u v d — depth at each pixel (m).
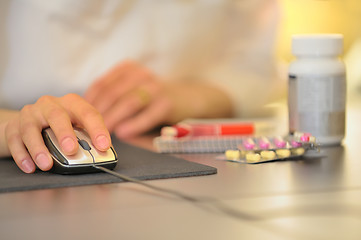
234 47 1.97
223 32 1.95
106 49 1.77
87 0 1.71
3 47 1.69
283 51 2.28
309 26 2.49
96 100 1.55
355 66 2.56
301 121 0.96
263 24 1.98
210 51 1.94
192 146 0.96
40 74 1.72
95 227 0.49
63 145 0.71
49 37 1.71
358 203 0.57
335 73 0.95
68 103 0.81
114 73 1.61
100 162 0.73
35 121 0.77
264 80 1.93
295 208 0.55
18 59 1.71
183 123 1.12
